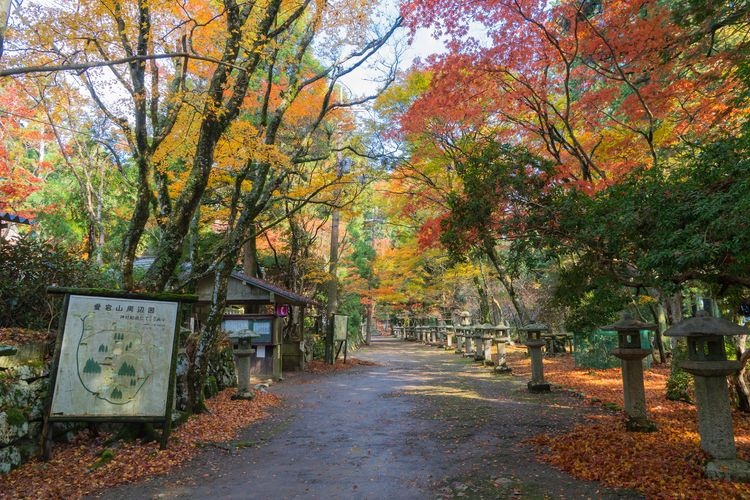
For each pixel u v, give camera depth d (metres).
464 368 18.75
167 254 7.68
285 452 6.67
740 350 8.09
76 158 16.75
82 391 6.14
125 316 6.58
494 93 10.67
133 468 5.77
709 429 5.11
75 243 17.00
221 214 14.56
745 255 3.69
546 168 5.93
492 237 6.35
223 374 12.59
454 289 29.91
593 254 5.55
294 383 14.74
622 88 11.59
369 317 40.84
